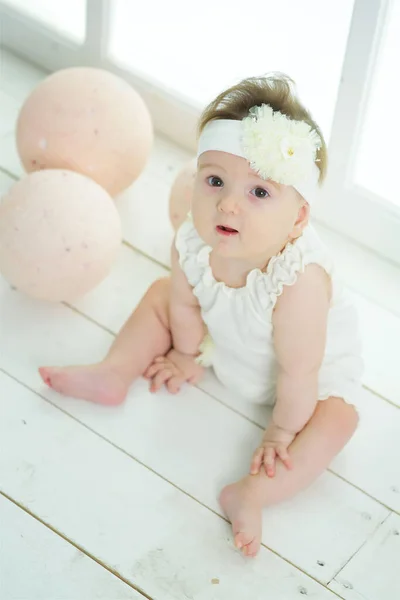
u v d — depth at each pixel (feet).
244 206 4.60
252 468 5.12
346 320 5.32
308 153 4.57
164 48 7.04
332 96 6.40
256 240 4.66
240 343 5.28
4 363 5.73
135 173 6.55
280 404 5.22
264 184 4.56
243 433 5.49
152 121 7.35
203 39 6.82
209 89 6.99
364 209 6.48
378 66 5.91
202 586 4.79
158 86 7.14
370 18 5.62
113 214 5.92
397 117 6.23
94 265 5.77
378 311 6.26
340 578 4.88
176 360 5.74
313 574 4.88
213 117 4.69
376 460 5.42
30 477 5.17
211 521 5.06
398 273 6.52
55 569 4.80
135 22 7.06
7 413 5.47
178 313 5.50
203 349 5.63
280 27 6.41
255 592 4.78
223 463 5.33
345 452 5.44
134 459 5.31
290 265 4.80
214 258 5.04
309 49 6.36
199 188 4.73
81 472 5.22
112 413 5.52
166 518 5.06
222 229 4.69
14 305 6.06
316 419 5.21
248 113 4.58
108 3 6.93
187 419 5.54
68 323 6.00
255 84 4.64
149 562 4.87
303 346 4.94
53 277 5.69
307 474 5.11
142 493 5.16
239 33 6.64
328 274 4.98
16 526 4.96
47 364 5.76
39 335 5.91
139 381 5.70
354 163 6.38
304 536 5.03
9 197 5.76
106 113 6.27
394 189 6.43
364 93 5.97
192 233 5.16
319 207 6.70
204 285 5.14
